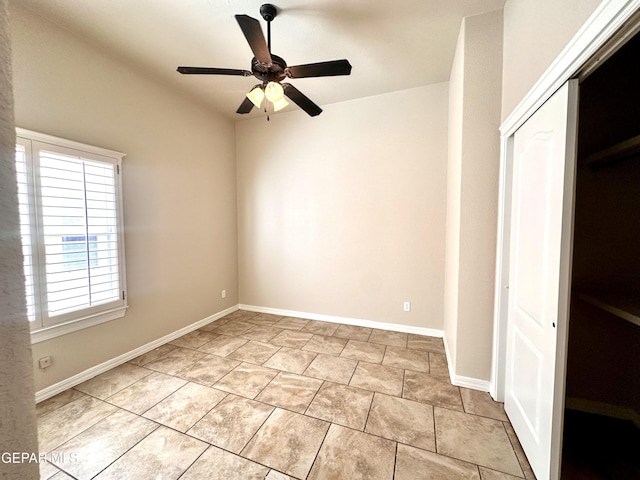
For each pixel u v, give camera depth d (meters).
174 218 3.11
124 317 2.61
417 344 2.95
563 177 1.22
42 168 1.99
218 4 1.93
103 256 2.40
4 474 0.32
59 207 2.08
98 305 2.36
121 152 2.54
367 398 2.06
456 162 2.30
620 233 1.80
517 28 1.70
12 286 0.32
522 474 1.46
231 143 3.97
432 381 2.27
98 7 1.94
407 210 3.20
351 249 3.49
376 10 1.98
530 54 1.52
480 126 2.04
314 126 3.57
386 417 1.86
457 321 2.18
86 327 2.30
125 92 2.57
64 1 1.88
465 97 2.06
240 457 1.56
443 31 2.19
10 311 0.32
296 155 3.70
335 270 3.59
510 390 1.81
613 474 1.45
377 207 3.33
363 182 3.37
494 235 2.05
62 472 1.47
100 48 2.37
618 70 1.79
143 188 2.76
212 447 1.63
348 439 1.68
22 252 0.33
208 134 3.56
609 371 1.86
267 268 3.99
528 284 1.56
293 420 1.84
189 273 3.33
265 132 3.85
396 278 3.30
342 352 2.78
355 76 2.84
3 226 0.31
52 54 2.07
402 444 1.64
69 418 1.86
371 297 3.43
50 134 2.05
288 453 1.59
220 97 3.28
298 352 2.79
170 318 3.09
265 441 1.67
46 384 2.07
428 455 1.57
